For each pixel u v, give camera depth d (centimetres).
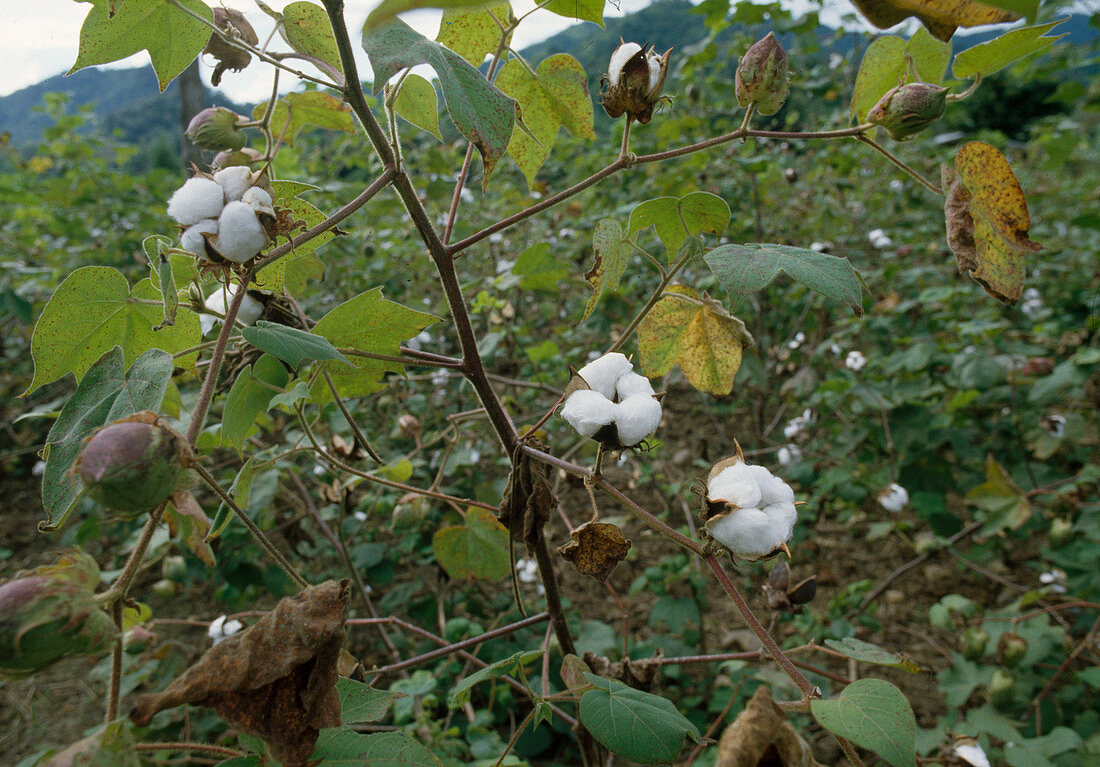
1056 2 367
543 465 126
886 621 325
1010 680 245
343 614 75
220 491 79
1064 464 392
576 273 391
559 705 247
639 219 122
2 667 61
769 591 139
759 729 70
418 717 197
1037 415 368
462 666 265
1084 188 673
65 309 101
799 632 291
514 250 466
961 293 376
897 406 350
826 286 94
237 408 122
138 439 68
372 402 349
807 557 353
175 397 157
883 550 373
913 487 345
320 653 73
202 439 159
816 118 514
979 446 393
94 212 591
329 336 121
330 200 402
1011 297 122
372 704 90
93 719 287
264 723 72
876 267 494
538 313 494
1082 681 255
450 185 437
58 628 62
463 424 307
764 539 82
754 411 411
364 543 296
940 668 295
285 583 285
